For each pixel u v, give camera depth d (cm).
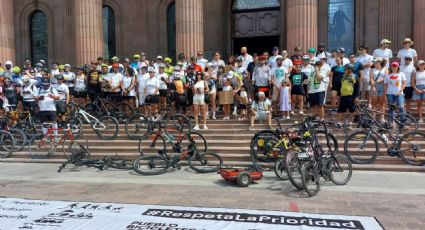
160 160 912
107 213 582
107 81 1315
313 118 819
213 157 933
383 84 1088
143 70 1279
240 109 1231
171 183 794
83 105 1340
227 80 1201
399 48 1659
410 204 629
